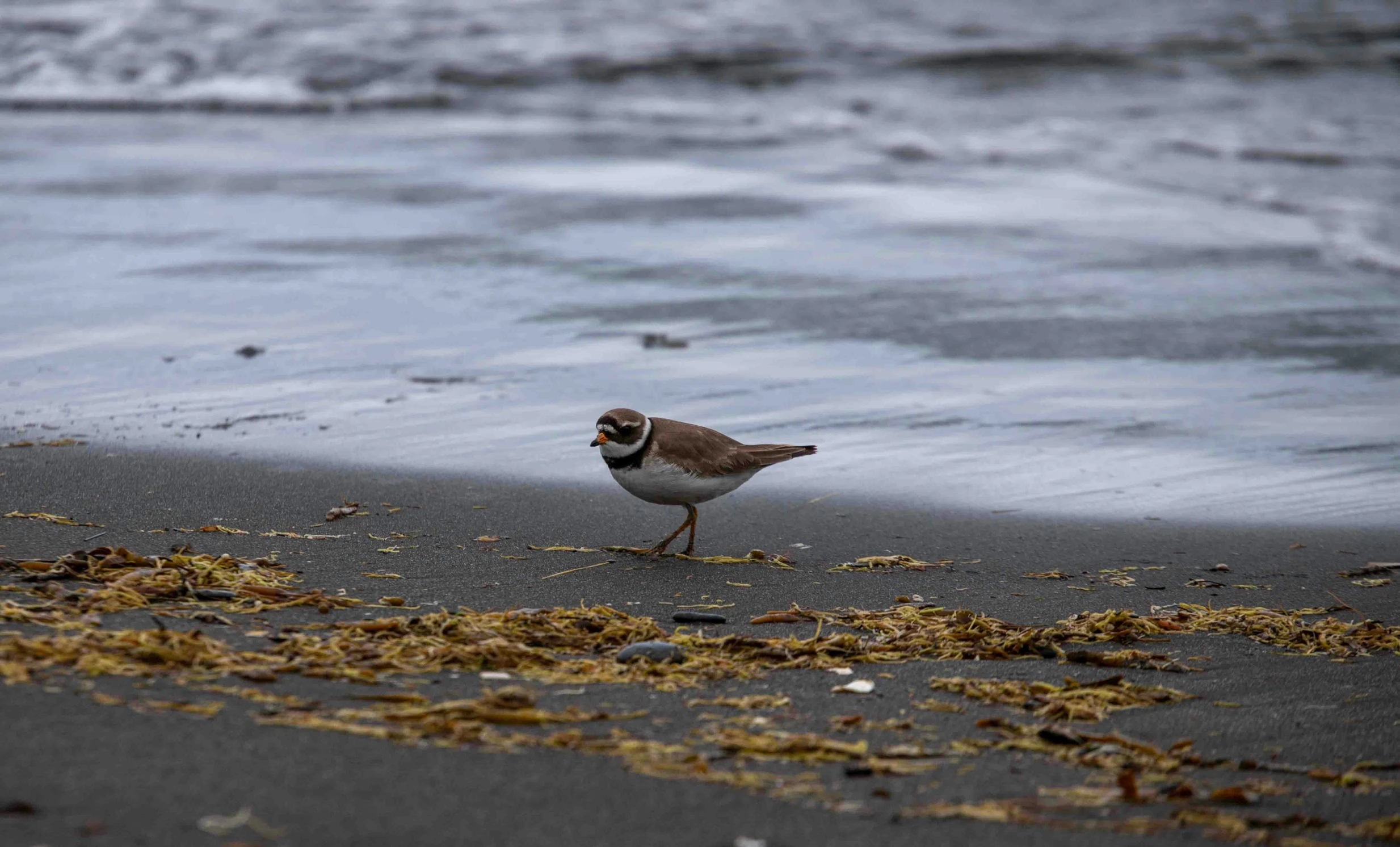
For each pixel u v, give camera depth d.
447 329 16.72
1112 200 26.36
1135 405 14.73
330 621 7.66
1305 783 5.92
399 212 23.19
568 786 5.28
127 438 12.36
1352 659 7.98
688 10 44.75
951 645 7.98
